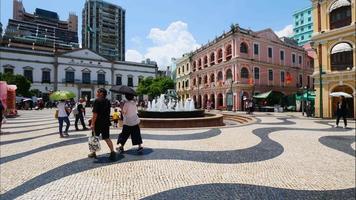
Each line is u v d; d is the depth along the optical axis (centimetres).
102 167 521
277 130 1107
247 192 400
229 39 3484
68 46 7531
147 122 1180
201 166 534
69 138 905
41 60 4991
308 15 7688
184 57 5172
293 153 668
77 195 379
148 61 6738
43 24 9975
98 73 5609
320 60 2047
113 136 909
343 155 654
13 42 6347
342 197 388
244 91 3356
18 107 3472
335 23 1964
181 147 716
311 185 437
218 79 3828
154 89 4728
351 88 1850
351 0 1847
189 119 1200
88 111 3080
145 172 490
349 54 1864
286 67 3825
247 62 3384
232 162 568
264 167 536
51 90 5034
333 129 1180
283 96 3306
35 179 454
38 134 1021
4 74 3844
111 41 10594
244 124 1324
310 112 2123
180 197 375
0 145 788
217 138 867
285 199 377
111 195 379
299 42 7906
